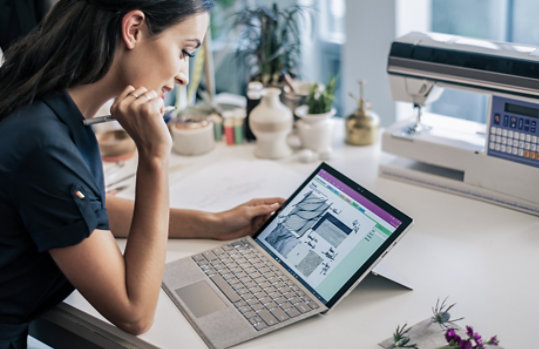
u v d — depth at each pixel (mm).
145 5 943
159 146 1010
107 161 1604
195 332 1008
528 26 2500
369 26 2580
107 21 943
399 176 1486
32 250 985
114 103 997
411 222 1036
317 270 1094
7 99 949
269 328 994
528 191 1312
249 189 1448
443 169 1475
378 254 1046
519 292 1073
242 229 1268
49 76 950
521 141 1289
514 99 1271
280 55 1706
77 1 953
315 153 1621
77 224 929
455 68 1323
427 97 1422
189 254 1227
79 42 947
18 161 911
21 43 992
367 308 1049
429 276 1128
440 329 977
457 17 2654
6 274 983
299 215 1191
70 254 939
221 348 958
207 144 1667
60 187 918
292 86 1693
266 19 1675
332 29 3260
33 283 1012
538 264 1150
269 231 1214
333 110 1635
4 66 995
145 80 1007
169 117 1739
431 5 2695
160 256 1008
